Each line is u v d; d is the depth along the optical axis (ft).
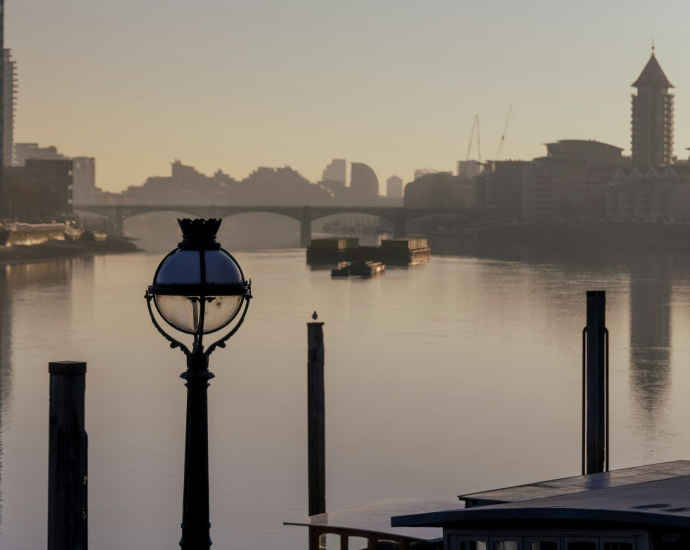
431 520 61.31
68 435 40.37
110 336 432.25
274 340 414.21
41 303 575.38
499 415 261.85
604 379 105.60
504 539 60.08
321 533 101.91
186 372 40.83
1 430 239.71
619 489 69.56
